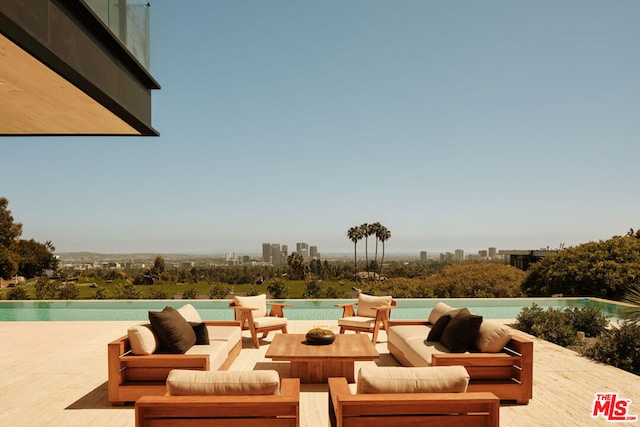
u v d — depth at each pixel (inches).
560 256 631.8
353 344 187.8
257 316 257.9
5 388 170.6
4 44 123.9
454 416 92.7
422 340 188.1
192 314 203.3
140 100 205.3
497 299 469.4
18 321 343.9
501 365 155.5
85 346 249.1
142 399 87.9
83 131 221.3
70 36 142.0
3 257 952.9
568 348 244.1
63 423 134.5
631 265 562.3
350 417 91.0
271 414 89.9
